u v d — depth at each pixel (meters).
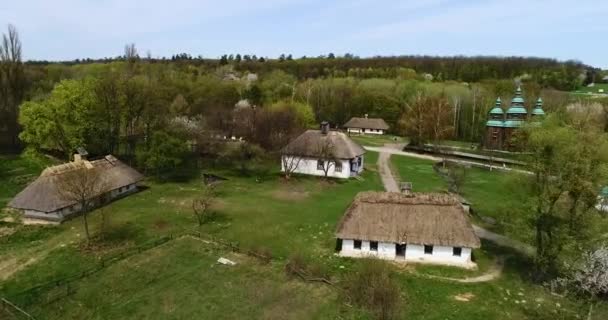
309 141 72.12
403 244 39.72
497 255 42.03
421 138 103.88
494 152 94.88
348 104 146.25
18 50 88.19
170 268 37.88
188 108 110.88
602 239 34.28
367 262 35.41
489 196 61.75
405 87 151.38
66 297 33.50
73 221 48.69
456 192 62.06
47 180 49.34
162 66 167.38
